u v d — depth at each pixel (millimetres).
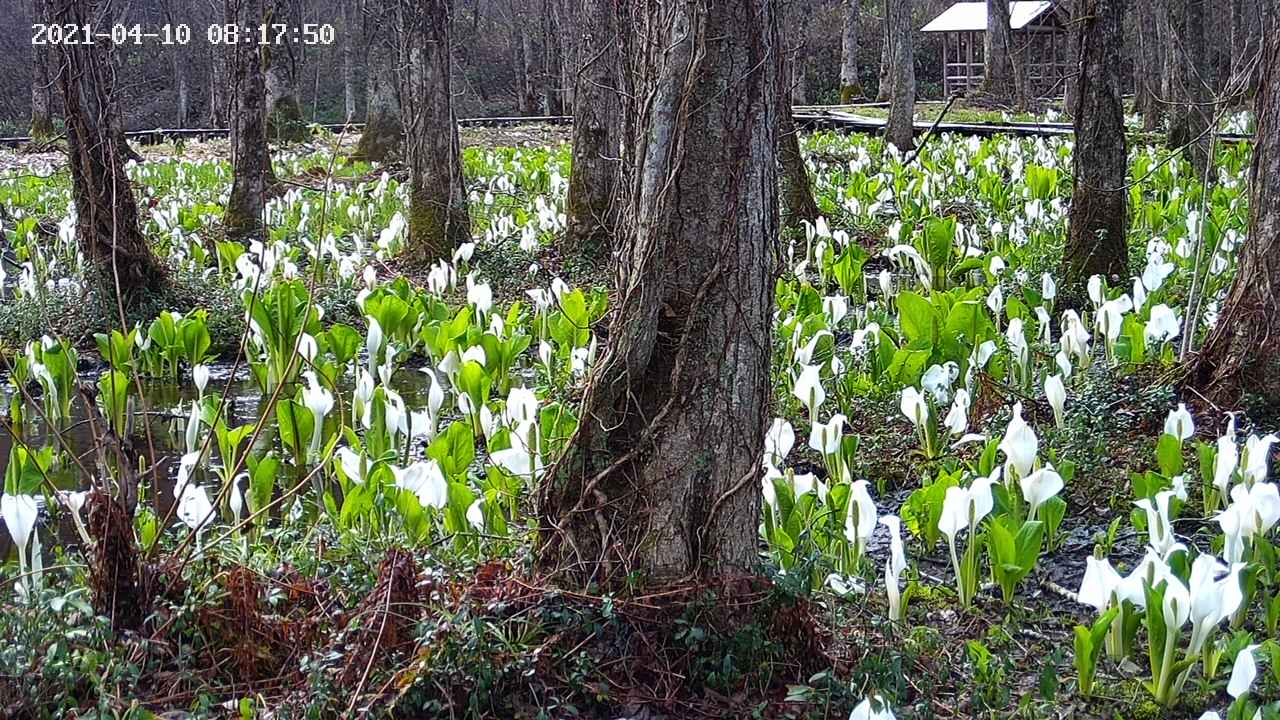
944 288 10828
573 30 13758
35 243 12719
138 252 10273
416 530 4664
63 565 4094
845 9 40094
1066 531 5605
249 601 3998
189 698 3756
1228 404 6719
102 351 8039
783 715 3773
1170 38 17125
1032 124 25719
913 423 6930
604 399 3918
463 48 42250
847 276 10344
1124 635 4223
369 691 3656
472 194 18578
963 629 4645
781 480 4590
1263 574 4492
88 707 3598
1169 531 4254
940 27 39375
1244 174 15227
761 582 3971
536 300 8883
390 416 6004
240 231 14547
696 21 3742
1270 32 6625
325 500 5078
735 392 3912
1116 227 10273
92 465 6852
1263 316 6660
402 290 9578
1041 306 8359
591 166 12547
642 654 3861
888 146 19000
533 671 3715
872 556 5434
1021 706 3914
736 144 3811
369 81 22672
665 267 3859
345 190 17781
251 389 8805
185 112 37938
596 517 3943
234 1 14344
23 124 35938
